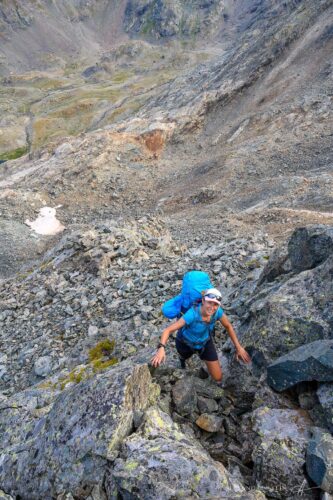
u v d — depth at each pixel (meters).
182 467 5.03
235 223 38.50
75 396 6.50
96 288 18.45
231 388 6.93
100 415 5.90
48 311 17.92
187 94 102.88
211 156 77.69
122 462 5.28
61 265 21.95
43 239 59.31
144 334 12.15
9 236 58.00
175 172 76.12
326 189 45.47
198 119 88.50
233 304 10.54
